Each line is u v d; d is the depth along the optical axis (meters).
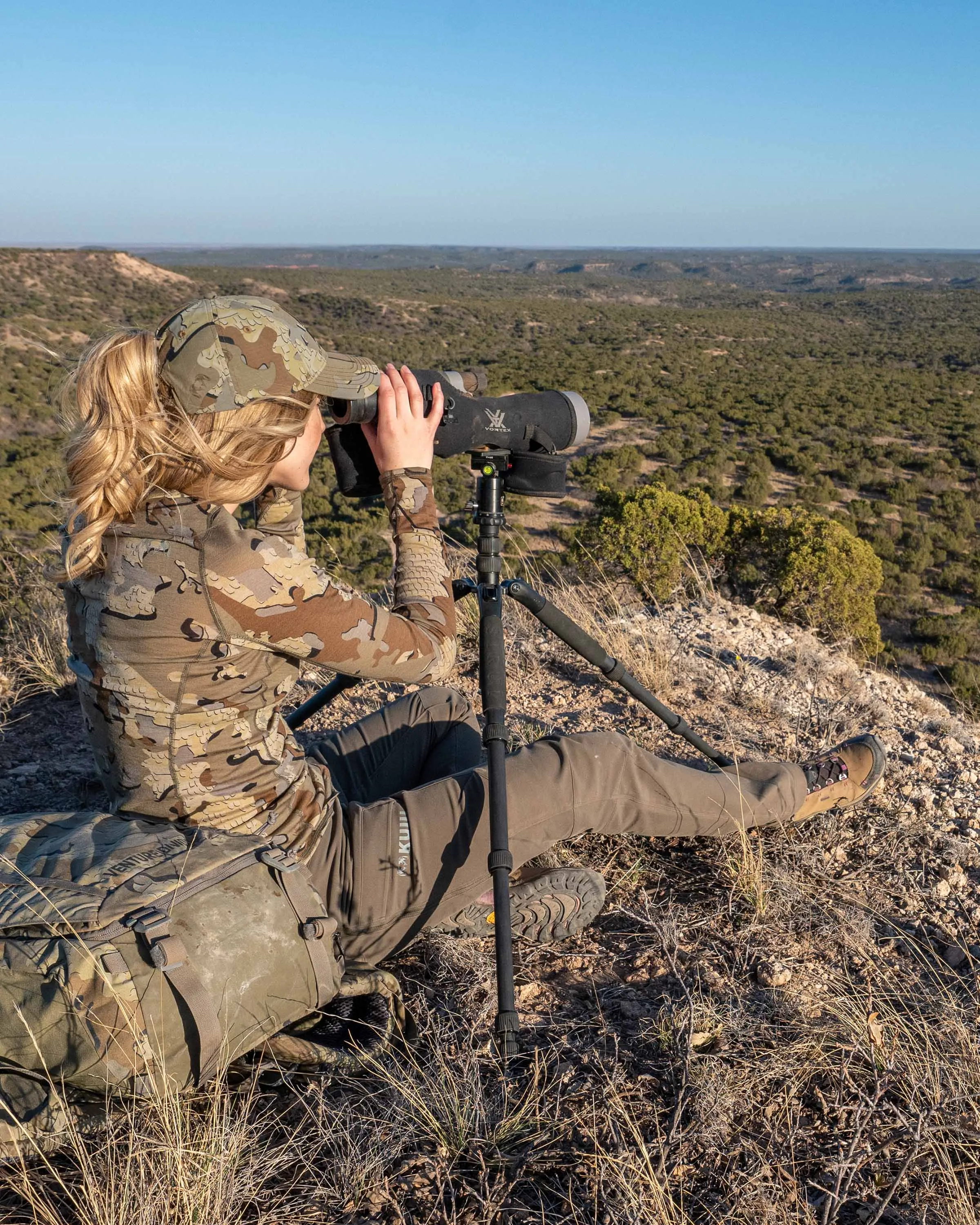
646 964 1.76
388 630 1.27
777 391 63.28
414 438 1.37
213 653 1.17
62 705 2.89
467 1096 1.35
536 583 4.44
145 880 1.12
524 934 1.75
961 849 2.18
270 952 1.14
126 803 1.28
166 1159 1.14
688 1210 1.24
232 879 1.17
